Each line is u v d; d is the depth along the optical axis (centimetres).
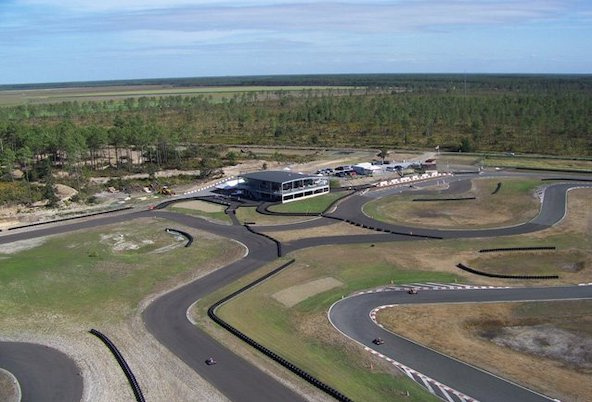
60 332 5438
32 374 4644
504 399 4050
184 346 5028
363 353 4794
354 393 4162
